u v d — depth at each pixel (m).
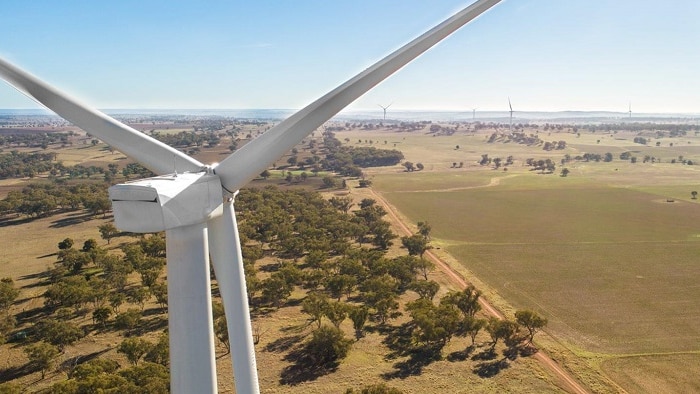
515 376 51.16
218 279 22.50
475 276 85.00
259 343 58.81
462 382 50.00
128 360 54.06
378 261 81.44
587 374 51.62
